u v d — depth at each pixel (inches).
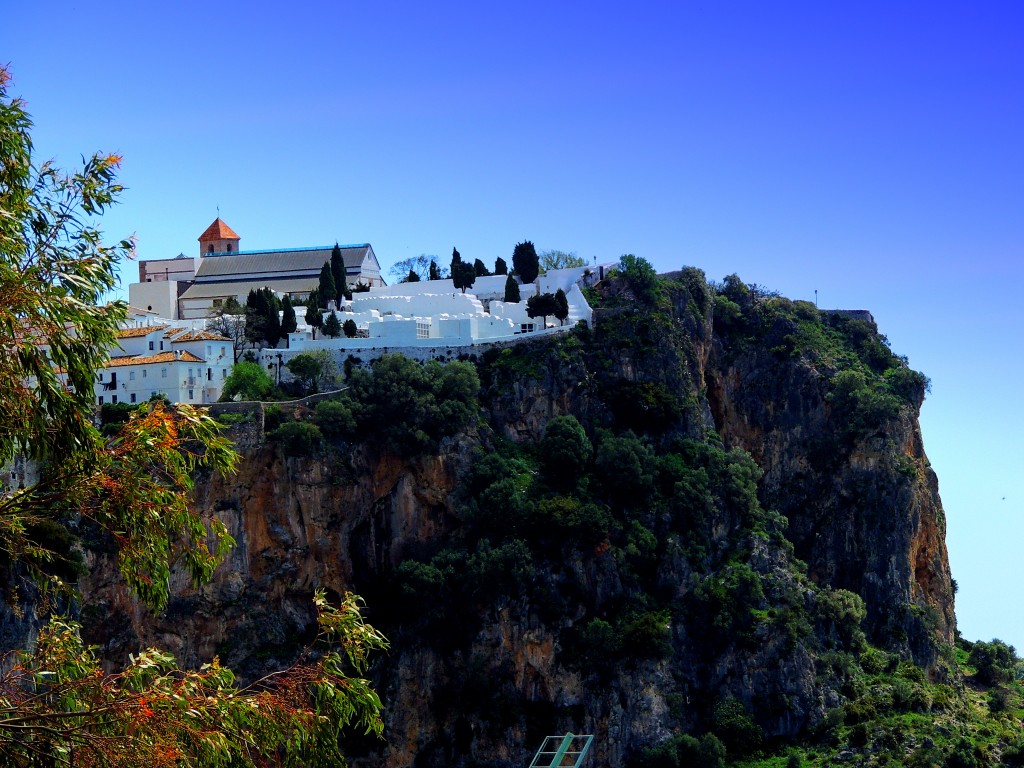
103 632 7554.1
